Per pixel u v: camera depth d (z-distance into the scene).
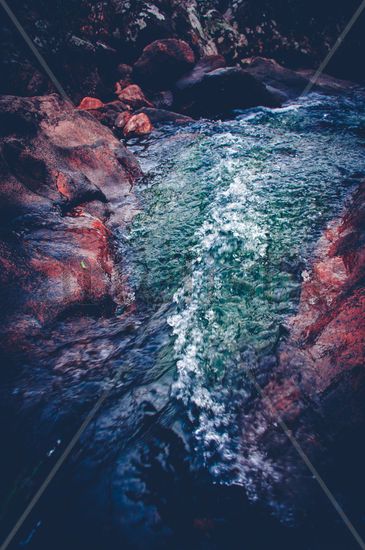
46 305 2.93
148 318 3.09
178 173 5.34
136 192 5.03
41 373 2.53
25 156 4.26
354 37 11.01
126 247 3.97
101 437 2.19
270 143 5.94
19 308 2.83
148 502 1.91
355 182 4.38
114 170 5.19
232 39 10.60
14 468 2.05
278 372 2.43
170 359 2.67
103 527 1.82
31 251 3.26
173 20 10.20
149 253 3.81
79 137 5.25
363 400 2.08
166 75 9.15
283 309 2.85
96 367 2.62
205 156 5.70
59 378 2.52
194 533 1.79
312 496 1.89
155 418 2.30
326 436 2.06
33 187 4.10
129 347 2.79
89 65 8.43
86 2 9.12
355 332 2.35
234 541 1.76
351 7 11.01
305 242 3.40
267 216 3.89
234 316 2.92
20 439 2.17
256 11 10.81
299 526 1.79
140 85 9.33
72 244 3.54
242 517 1.85
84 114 5.64
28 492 1.95
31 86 7.30
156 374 2.56
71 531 1.81
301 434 2.11
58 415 2.29
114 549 1.74
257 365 2.51
